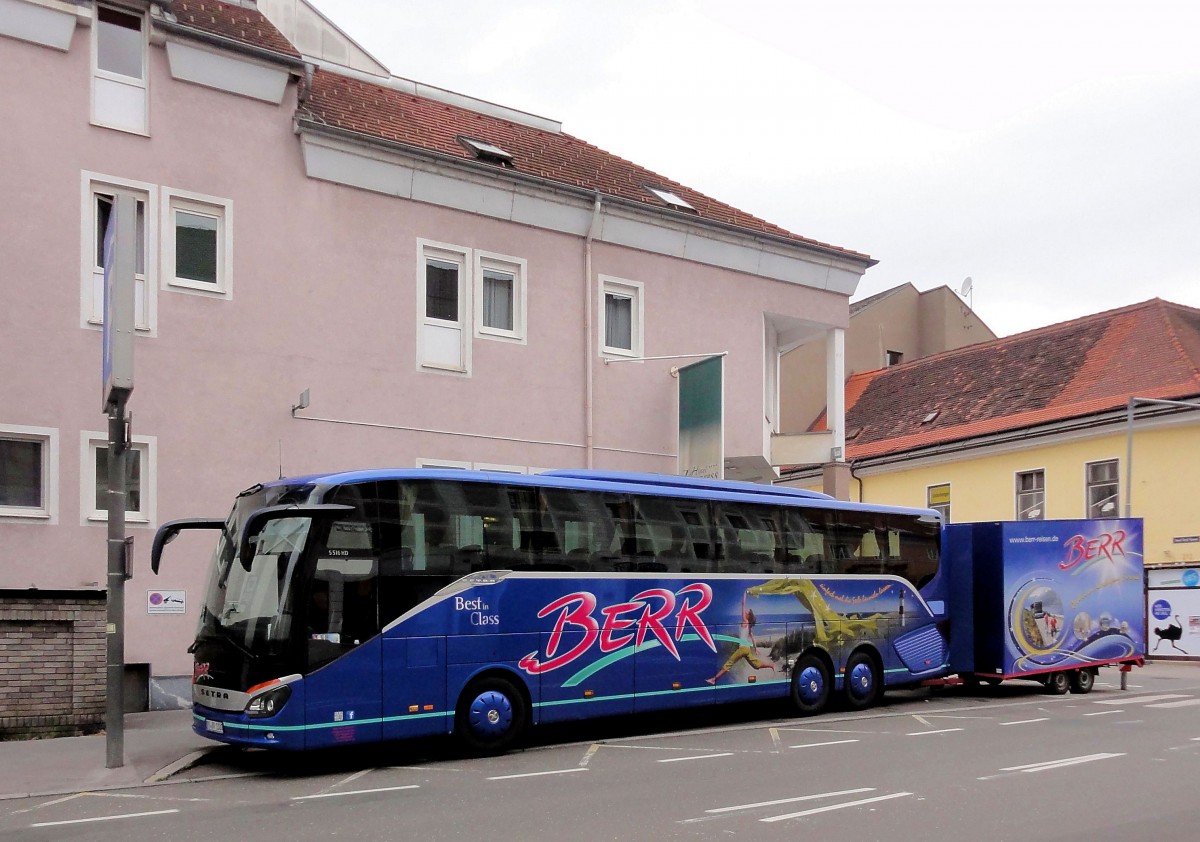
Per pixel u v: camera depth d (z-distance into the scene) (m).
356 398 19.55
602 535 15.20
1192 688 23.20
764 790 10.77
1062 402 37.19
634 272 23.59
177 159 18.03
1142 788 10.87
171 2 18.14
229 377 18.22
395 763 13.02
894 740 14.59
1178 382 33.66
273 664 12.15
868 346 52.78
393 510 13.22
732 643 16.55
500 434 21.23
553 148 25.30
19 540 16.11
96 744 14.05
